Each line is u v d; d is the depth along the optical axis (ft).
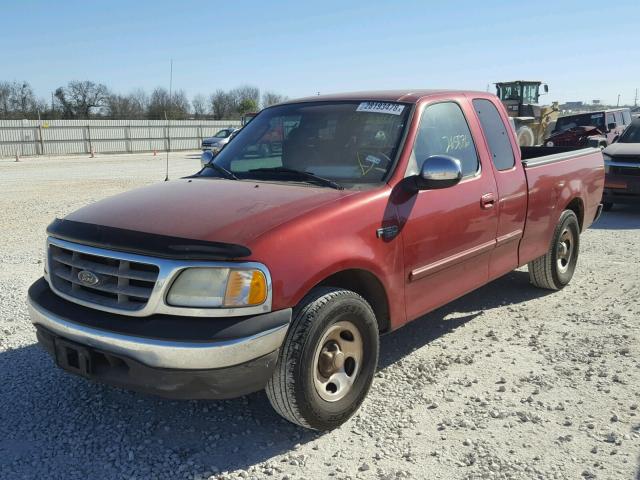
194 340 9.66
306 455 10.79
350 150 13.67
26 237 30.01
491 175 15.72
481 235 15.25
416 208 13.00
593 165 21.80
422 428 11.69
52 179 62.64
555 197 18.85
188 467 10.43
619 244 28.04
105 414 12.25
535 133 85.71
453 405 12.60
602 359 14.78
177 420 12.03
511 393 13.11
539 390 13.21
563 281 20.40
